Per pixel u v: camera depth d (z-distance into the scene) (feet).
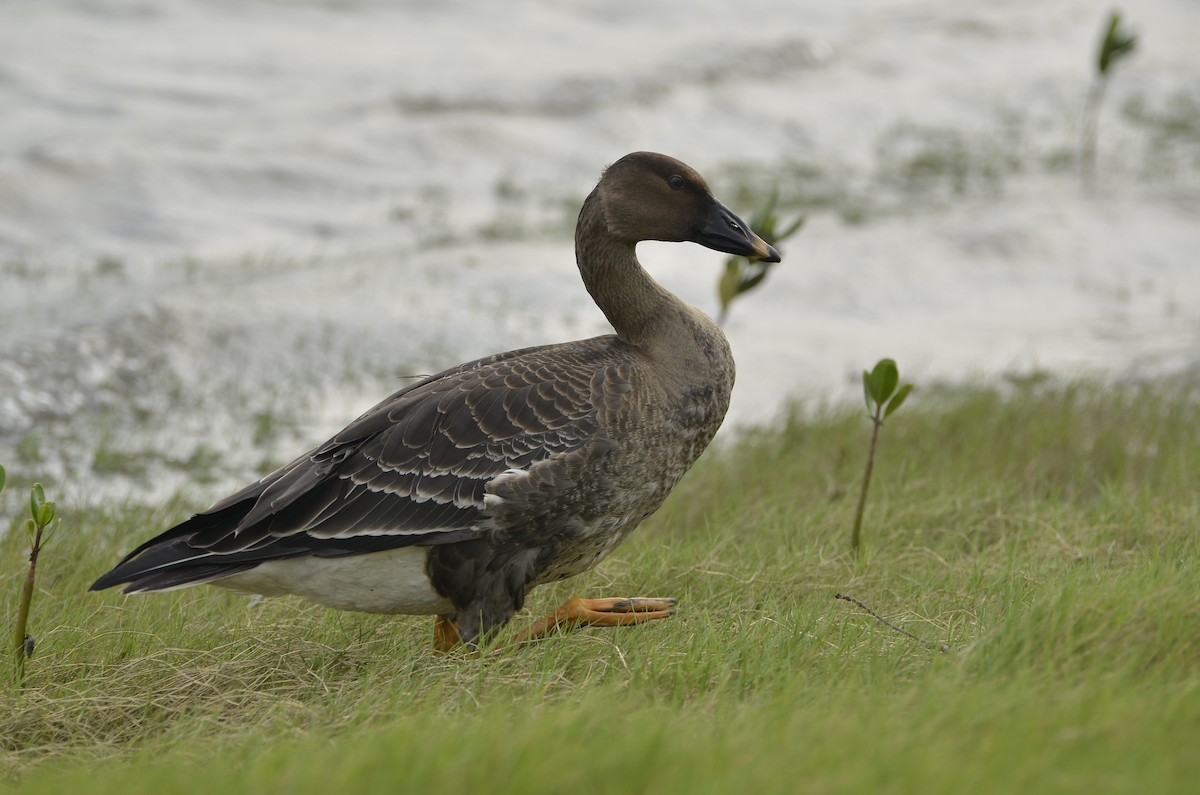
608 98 91.50
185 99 85.87
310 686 25.70
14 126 77.71
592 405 27.09
